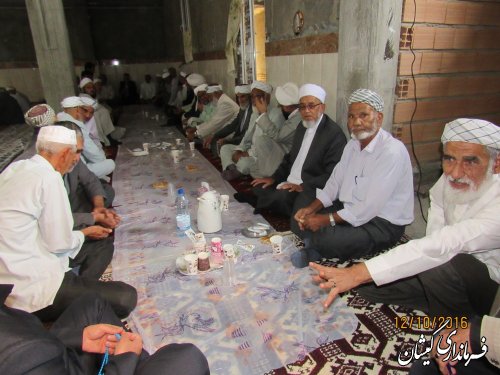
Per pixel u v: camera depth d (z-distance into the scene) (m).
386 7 2.90
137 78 13.40
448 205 1.72
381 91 3.12
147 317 1.89
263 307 1.94
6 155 6.04
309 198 2.83
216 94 5.97
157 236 2.76
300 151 3.12
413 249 1.56
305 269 2.27
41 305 1.77
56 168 1.89
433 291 1.66
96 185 2.94
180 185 3.97
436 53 3.30
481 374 1.17
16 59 11.34
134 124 8.48
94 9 12.45
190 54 9.70
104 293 1.86
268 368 1.59
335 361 1.62
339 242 2.31
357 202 2.38
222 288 2.10
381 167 2.25
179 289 2.10
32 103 11.75
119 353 1.22
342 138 2.92
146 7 12.84
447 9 3.21
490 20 3.46
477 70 3.59
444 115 3.57
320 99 2.91
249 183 3.98
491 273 1.60
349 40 3.17
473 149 1.49
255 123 4.11
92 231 2.32
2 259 1.67
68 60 6.79
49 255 1.83
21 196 1.68
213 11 7.37
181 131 7.35
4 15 10.97
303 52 3.97
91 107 3.89
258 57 5.72
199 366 1.23
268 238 2.65
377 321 1.86
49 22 6.52
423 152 3.59
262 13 5.56
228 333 1.77
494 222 1.49
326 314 1.90
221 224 2.83
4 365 0.78
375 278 1.58
